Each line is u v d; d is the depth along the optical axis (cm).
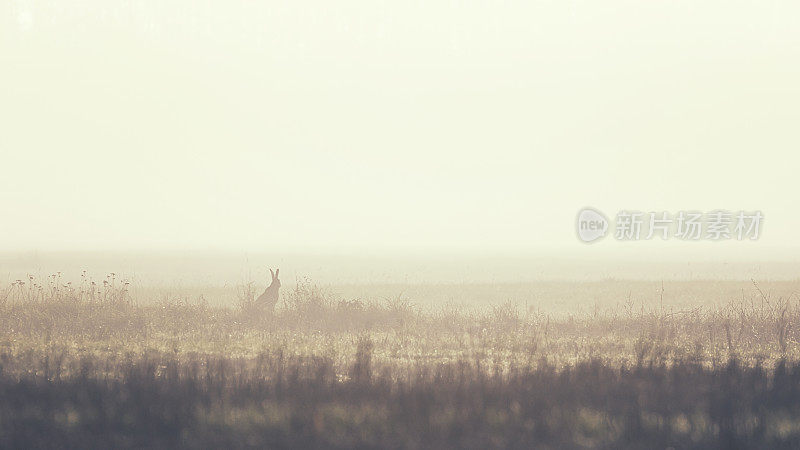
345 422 3247
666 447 3045
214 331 6275
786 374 4194
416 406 3447
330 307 7719
